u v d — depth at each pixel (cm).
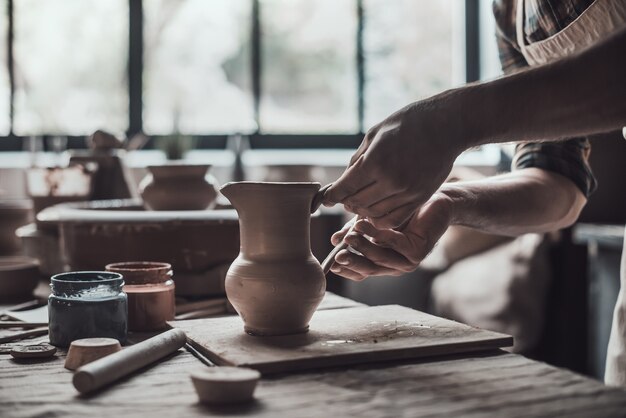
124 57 368
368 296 324
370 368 88
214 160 366
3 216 210
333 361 89
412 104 94
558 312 277
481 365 89
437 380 83
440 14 395
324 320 110
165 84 374
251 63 380
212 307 134
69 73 364
